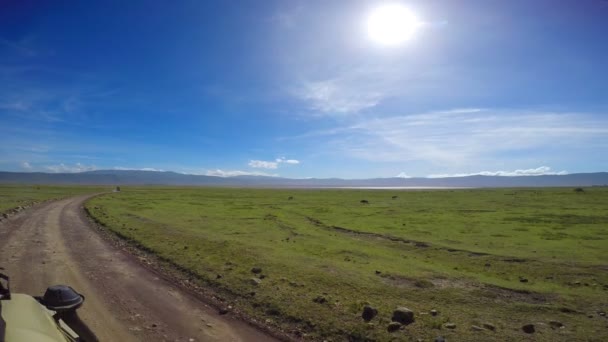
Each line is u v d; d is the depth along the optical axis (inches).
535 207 2069.4
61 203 2201.0
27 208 1748.3
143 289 490.0
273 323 384.2
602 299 474.0
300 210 1941.4
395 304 430.3
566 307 433.7
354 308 410.3
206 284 521.3
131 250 775.7
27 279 522.9
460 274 605.9
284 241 919.7
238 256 689.0
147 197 3154.5
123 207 1924.2
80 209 1814.7
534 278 605.3
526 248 876.0
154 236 916.0
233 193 4411.9
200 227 1146.0
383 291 482.9
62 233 996.6
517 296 484.7
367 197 3353.8
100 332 339.9
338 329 361.4
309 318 386.9
